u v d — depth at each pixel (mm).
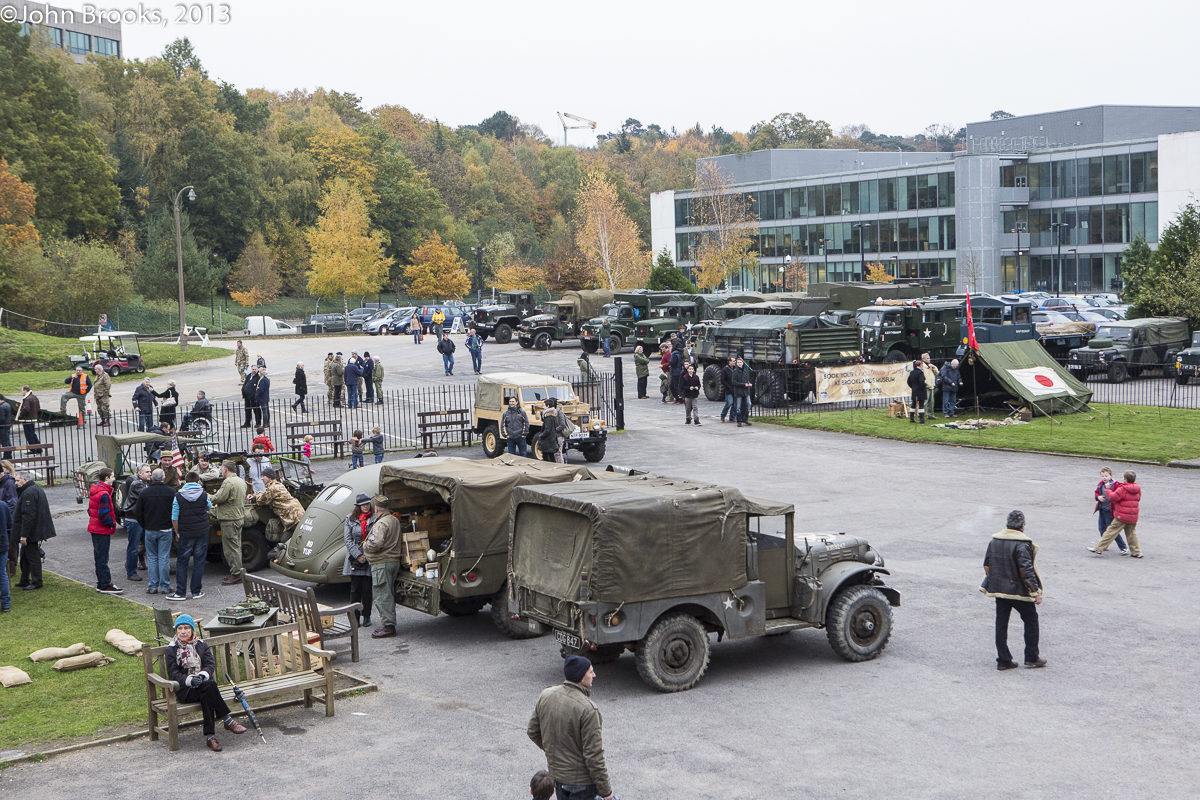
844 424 31844
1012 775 8852
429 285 106688
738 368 32438
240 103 115250
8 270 65875
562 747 7133
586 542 10867
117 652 12859
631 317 51500
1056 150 87250
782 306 44156
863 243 97750
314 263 89812
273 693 10359
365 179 117250
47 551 19234
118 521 19984
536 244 141500
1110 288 84938
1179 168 79438
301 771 9297
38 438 32250
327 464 27609
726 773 8992
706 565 11305
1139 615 13680
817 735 9852
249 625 10883
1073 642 12617
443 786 8891
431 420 34219
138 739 10164
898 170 94250
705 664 11375
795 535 12789
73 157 79312
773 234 105312
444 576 13273
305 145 119938
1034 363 33281
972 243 88750
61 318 68625
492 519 13297
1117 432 29266
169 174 100812
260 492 18016
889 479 24078
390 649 13227
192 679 9719
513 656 12828
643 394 38844
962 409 34312
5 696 11289
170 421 32719
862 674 11703
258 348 60406
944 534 18688
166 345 58219
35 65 79625
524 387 27234
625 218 95812
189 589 16109
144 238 90375
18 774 9328
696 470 25516
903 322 38031
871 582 12609
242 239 104062
